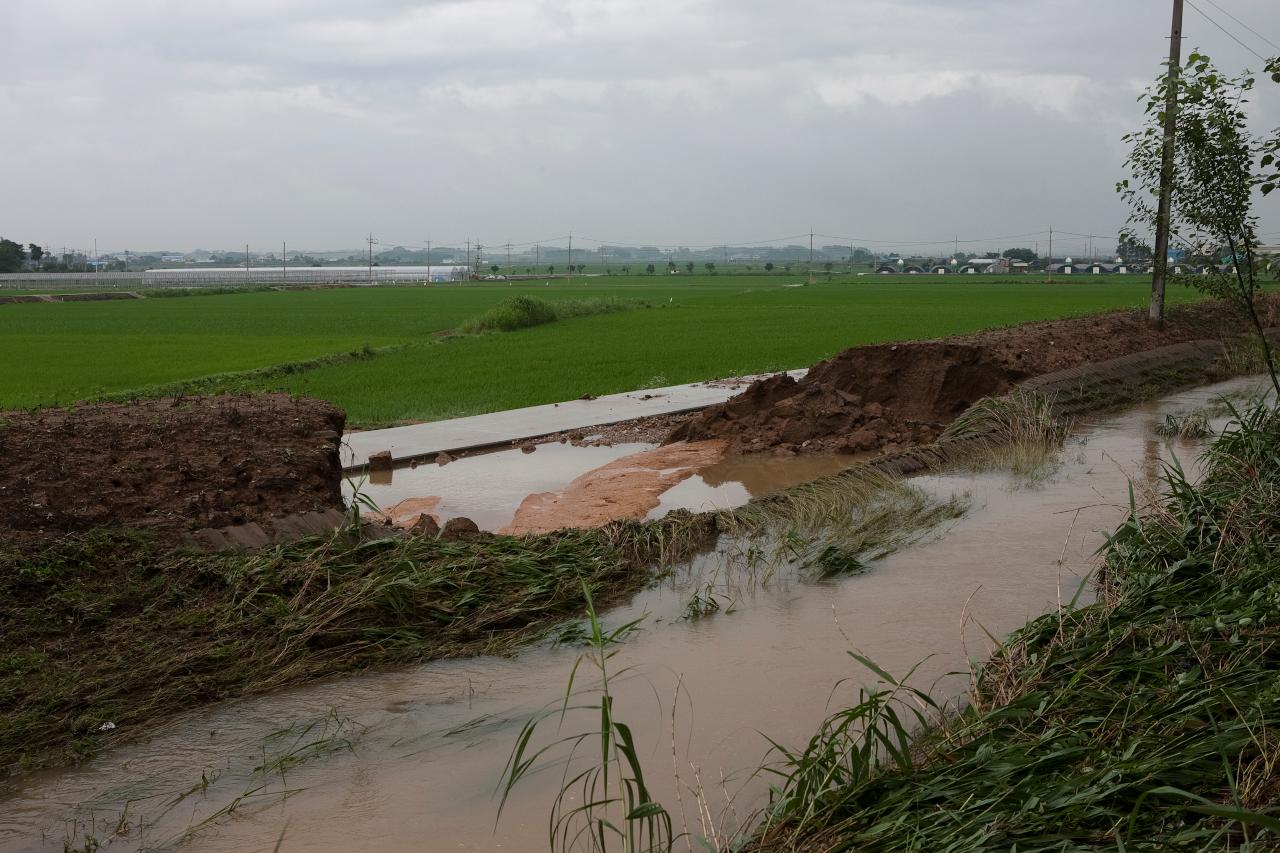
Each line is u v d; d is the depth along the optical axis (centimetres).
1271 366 912
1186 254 947
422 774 452
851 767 431
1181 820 325
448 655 590
